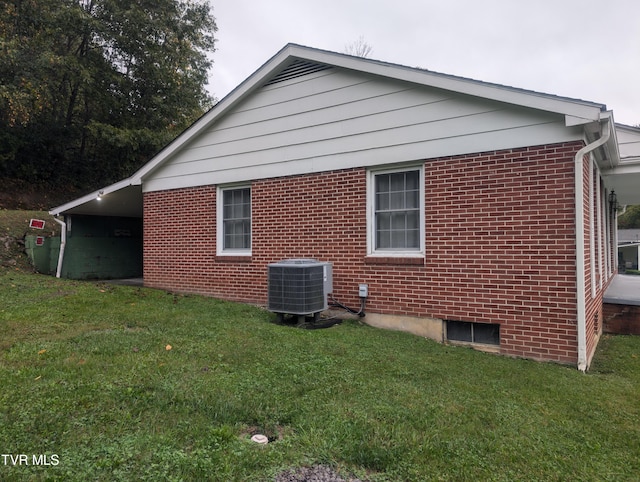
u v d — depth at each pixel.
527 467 2.65
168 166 9.34
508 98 5.45
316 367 4.32
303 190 7.45
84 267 12.15
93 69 18.98
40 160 19.73
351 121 6.95
